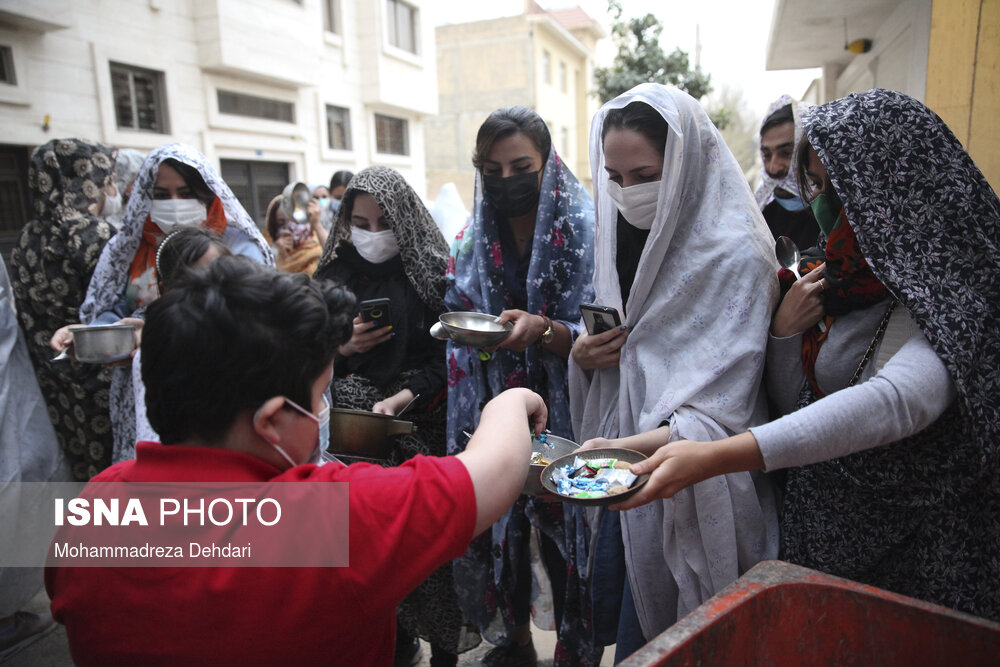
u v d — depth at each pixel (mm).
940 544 1299
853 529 1399
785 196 2721
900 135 1247
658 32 9531
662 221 1609
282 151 11367
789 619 1060
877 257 1237
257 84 10625
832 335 1440
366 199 2289
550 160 2100
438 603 2209
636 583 1669
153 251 2498
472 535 978
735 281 1555
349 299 1086
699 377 1545
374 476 991
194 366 924
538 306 2084
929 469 1275
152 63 8641
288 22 10695
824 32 6125
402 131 15477
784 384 1579
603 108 1742
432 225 2463
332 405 2238
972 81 3121
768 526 1589
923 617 992
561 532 2021
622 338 1750
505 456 1056
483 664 2381
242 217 2518
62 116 7430
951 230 1225
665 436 1543
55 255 2719
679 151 1560
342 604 934
